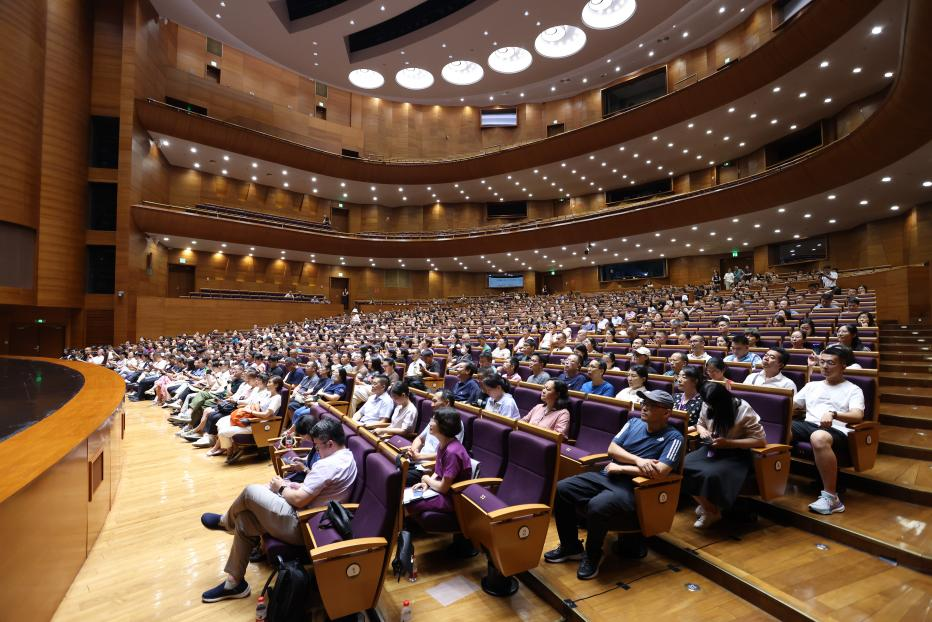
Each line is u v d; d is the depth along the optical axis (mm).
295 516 2432
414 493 2789
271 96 22469
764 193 14578
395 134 25031
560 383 3670
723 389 3002
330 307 21953
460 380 5098
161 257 18719
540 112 24766
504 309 18875
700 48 18828
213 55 20703
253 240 19672
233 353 11141
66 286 14836
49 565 2281
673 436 2719
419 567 2756
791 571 2453
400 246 22859
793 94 14422
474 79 22906
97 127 16062
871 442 3262
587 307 15422
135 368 11445
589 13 18469
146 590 2594
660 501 2621
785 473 3049
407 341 11234
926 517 2898
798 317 8320
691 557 2625
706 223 16641
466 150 25234
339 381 6008
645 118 16906
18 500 1927
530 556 2344
